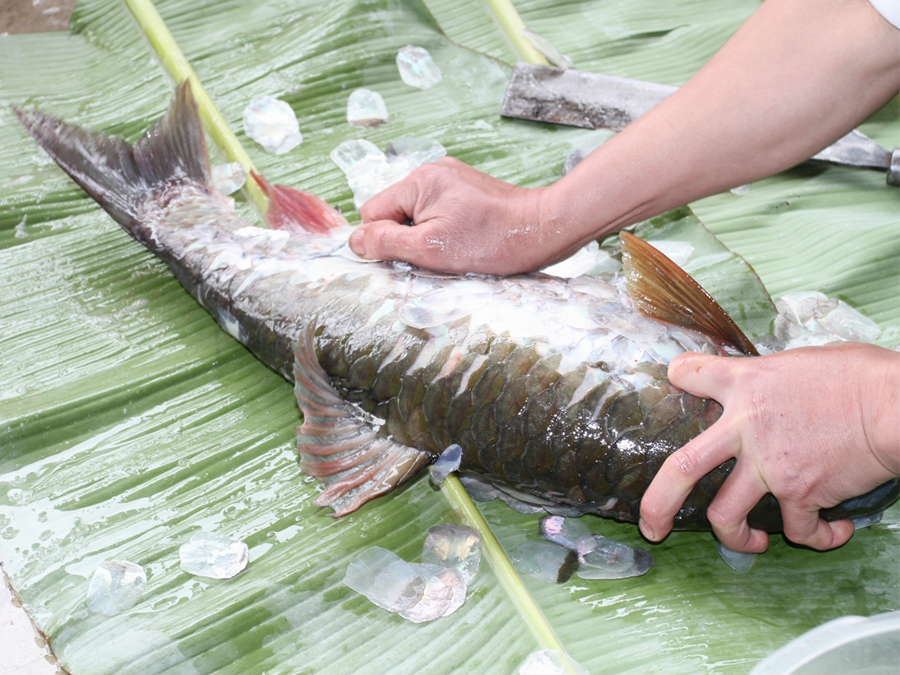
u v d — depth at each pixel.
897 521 1.03
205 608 0.99
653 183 1.02
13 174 1.19
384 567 1.00
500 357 1.00
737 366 0.95
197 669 0.97
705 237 1.15
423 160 1.21
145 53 1.26
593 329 1.00
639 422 0.98
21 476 1.05
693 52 1.33
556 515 1.04
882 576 1.01
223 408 1.09
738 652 0.98
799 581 1.01
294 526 1.04
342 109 1.25
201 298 1.11
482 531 1.01
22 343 1.11
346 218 1.18
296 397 1.05
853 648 0.93
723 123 1.00
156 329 1.12
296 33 1.28
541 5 1.36
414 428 1.03
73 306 1.13
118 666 0.97
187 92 1.17
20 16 1.31
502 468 1.01
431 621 0.99
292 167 1.21
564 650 0.98
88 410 1.07
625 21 1.36
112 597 0.99
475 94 1.28
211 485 1.05
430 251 1.04
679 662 0.97
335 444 1.05
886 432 0.89
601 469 0.99
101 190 1.15
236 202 1.19
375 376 1.03
